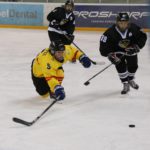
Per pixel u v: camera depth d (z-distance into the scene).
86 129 4.98
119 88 7.14
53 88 5.34
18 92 6.82
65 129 4.98
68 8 9.38
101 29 16.23
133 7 15.70
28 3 16.80
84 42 13.35
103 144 4.48
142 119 5.40
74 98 6.45
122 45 6.20
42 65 5.41
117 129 4.99
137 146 4.42
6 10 17.11
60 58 5.41
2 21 17.27
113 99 6.39
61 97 5.29
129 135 4.78
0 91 6.90
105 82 7.66
